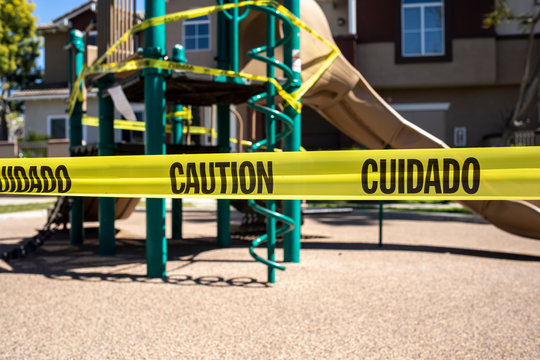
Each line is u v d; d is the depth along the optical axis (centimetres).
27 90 2495
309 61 722
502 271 630
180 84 660
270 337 363
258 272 598
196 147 813
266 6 554
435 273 607
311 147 2173
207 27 2038
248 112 1998
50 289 511
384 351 338
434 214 1420
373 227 1180
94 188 359
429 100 2195
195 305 448
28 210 1520
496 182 266
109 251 744
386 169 288
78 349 339
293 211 662
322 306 446
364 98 823
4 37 3284
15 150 2159
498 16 1866
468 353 336
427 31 2128
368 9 2155
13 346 345
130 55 656
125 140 2227
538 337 370
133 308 438
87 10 2427
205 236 986
